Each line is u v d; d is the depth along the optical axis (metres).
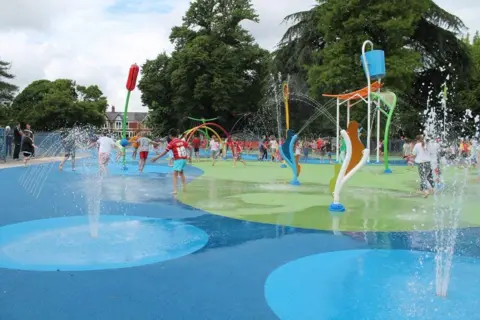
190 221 7.57
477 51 47.12
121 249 5.68
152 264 5.07
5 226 6.94
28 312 3.70
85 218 7.64
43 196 10.16
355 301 4.09
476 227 7.32
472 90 41.78
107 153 14.48
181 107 50.41
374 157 32.69
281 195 10.88
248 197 10.47
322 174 17.08
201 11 53.19
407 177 16.09
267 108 43.84
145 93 53.12
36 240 6.09
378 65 18.34
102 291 4.20
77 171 16.67
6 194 10.44
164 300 4.02
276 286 4.45
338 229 7.05
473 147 21.19
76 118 67.00
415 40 38.25
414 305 4.01
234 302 4.02
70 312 3.71
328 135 41.19
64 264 5.00
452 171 18.84
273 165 22.62
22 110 69.38
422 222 7.67
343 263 5.24
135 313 3.73
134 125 119.38
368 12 31.17
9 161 21.56
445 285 4.51
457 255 5.66
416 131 37.19
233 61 49.25
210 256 5.44
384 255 5.61
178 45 54.88
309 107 41.25
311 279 4.67
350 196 10.85
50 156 27.34
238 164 23.33
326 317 3.74
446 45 37.88
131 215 8.01
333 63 31.38
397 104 35.22
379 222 7.64
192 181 14.02
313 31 38.72
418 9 32.22
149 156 29.64
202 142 42.16
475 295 4.27
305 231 6.89
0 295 4.05
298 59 38.84
